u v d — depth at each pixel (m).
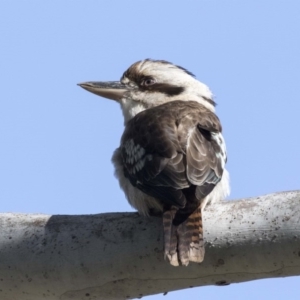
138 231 10.29
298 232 9.57
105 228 10.38
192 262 10.02
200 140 11.82
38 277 10.53
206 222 10.08
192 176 11.04
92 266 10.31
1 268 10.62
